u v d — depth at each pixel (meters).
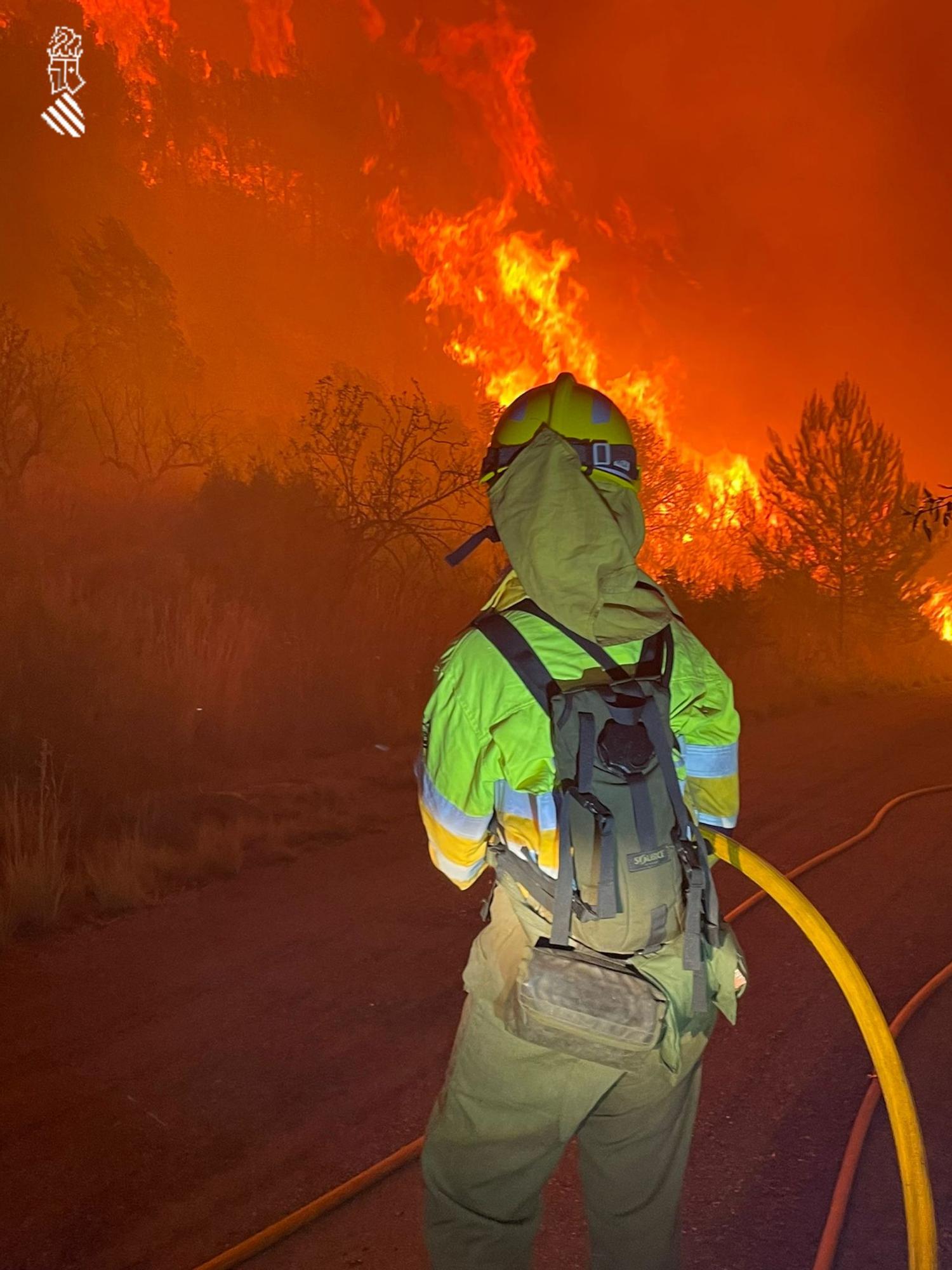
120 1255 2.87
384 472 15.89
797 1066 4.23
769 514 26.92
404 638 12.49
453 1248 2.09
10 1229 2.95
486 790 2.00
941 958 5.58
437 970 4.95
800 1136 3.70
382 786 8.66
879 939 5.85
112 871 5.75
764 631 21.53
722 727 2.20
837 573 25.73
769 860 7.46
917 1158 2.01
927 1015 4.82
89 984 4.61
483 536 2.14
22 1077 3.77
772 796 9.69
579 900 1.92
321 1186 3.22
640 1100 2.04
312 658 10.62
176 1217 3.04
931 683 27.34
